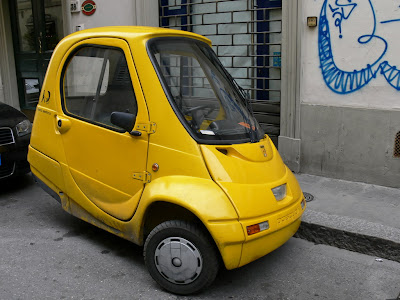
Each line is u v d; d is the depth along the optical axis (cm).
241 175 329
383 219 450
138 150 348
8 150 526
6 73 966
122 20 745
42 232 441
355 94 548
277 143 635
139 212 341
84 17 784
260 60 660
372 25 522
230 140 345
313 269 380
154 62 348
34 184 594
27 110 986
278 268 380
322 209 478
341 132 562
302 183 561
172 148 333
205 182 320
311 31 564
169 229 324
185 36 392
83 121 387
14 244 414
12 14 955
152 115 341
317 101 576
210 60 400
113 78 366
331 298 335
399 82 516
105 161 370
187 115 340
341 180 571
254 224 315
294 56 579
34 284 345
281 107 606
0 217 480
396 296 338
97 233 441
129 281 352
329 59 557
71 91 400
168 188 324
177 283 329
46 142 423
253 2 648
